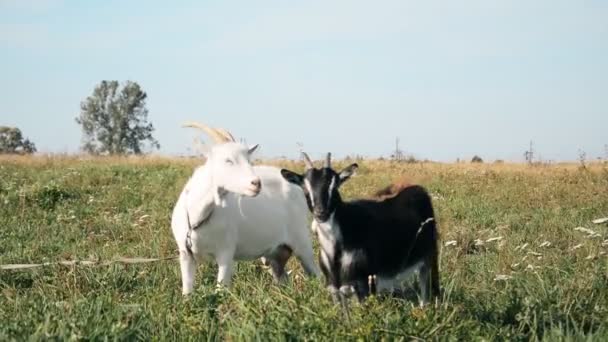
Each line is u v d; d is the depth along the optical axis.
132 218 9.10
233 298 5.60
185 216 6.38
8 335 5.12
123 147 46.88
